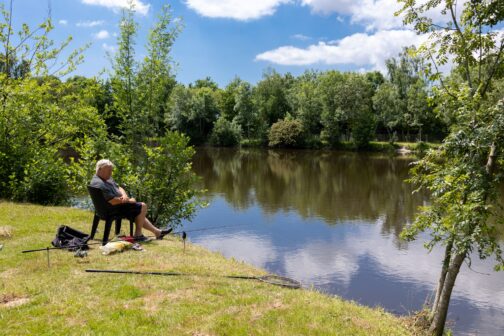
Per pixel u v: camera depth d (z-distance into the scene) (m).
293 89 80.75
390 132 72.12
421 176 7.80
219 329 4.78
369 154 60.69
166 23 12.69
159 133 13.61
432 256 13.91
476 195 6.66
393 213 20.66
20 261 7.02
